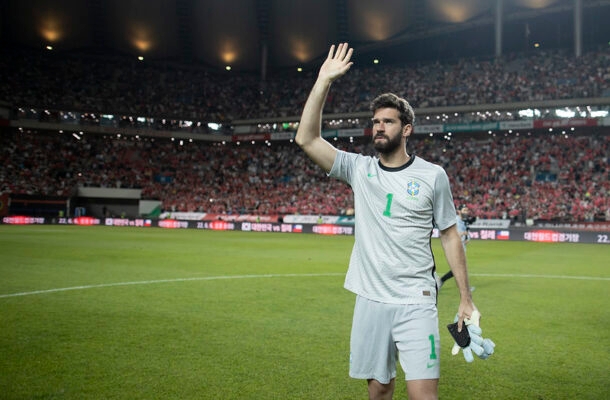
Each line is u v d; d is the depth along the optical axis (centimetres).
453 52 5644
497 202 4119
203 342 604
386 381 304
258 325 700
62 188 4925
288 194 4991
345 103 5391
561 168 4328
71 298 888
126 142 5547
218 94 5938
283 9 5641
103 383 457
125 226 4500
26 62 5488
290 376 485
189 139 5553
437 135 5003
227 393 438
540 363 542
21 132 5238
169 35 5828
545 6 4741
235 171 5459
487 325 727
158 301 874
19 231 3125
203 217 4809
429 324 293
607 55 4666
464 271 301
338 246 2414
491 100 4741
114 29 5688
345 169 327
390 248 299
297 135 325
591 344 621
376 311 302
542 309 855
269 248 2222
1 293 931
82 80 5562
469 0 4972
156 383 459
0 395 424
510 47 5512
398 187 300
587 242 3002
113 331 651
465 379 491
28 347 571
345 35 5712
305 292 1001
